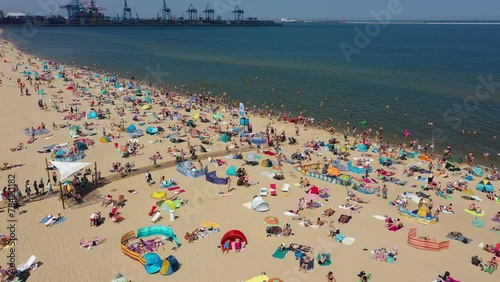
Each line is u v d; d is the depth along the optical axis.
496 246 22.27
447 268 20.64
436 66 106.38
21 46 138.00
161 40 186.25
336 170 31.78
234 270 19.72
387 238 23.45
